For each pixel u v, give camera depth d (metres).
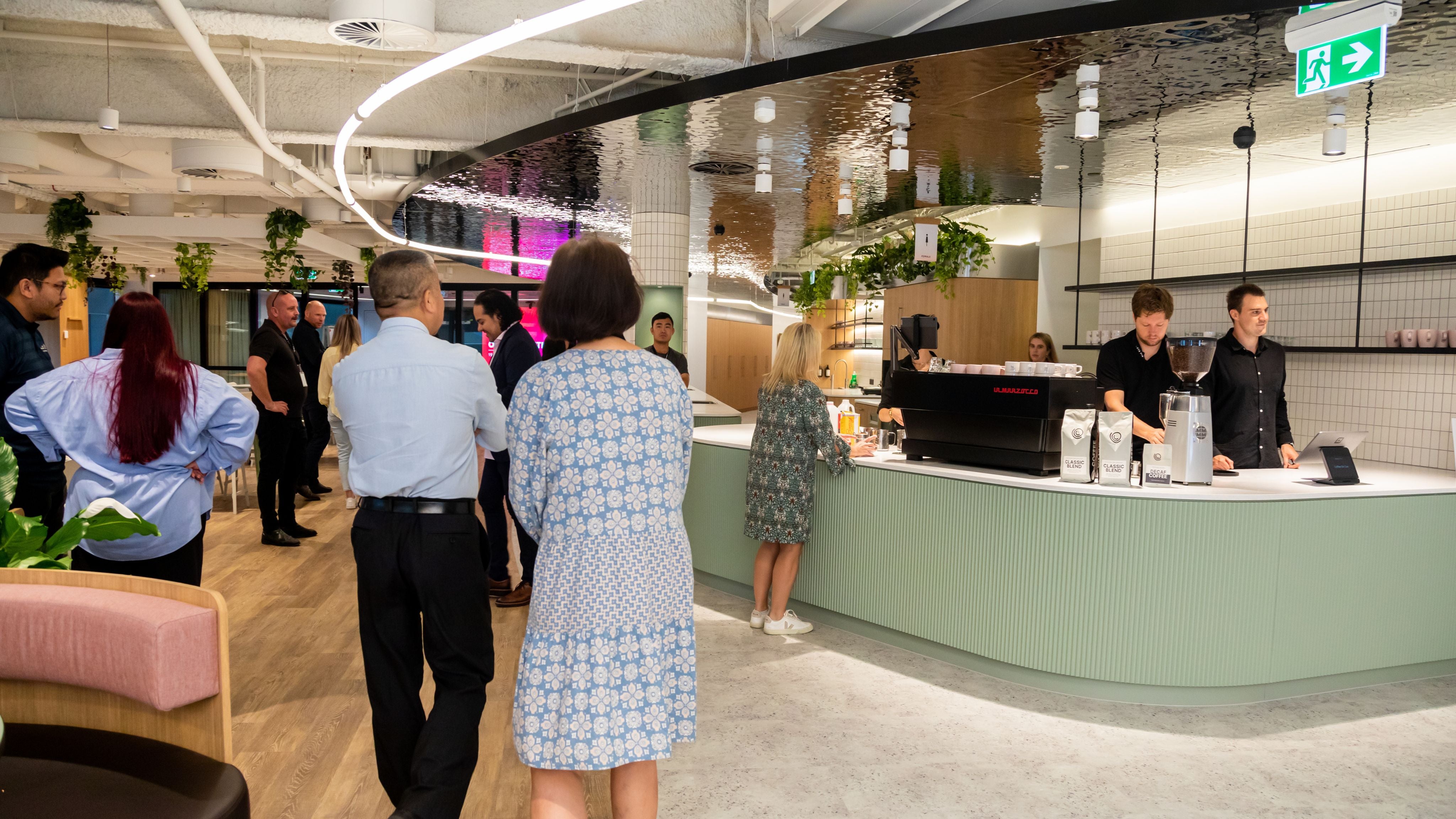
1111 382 4.36
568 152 6.37
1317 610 3.67
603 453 1.90
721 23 4.87
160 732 1.85
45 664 1.82
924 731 3.31
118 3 4.19
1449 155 5.11
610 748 1.82
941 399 4.14
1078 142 5.60
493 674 2.42
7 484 2.25
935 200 7.99
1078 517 3.60
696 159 6.55
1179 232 6.95
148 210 11.97
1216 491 3.56
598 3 3.30
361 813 2.59
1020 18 3.87
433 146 7.01
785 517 4.30
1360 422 5.59
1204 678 3.55
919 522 4.15
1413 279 5.24
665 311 8.18
